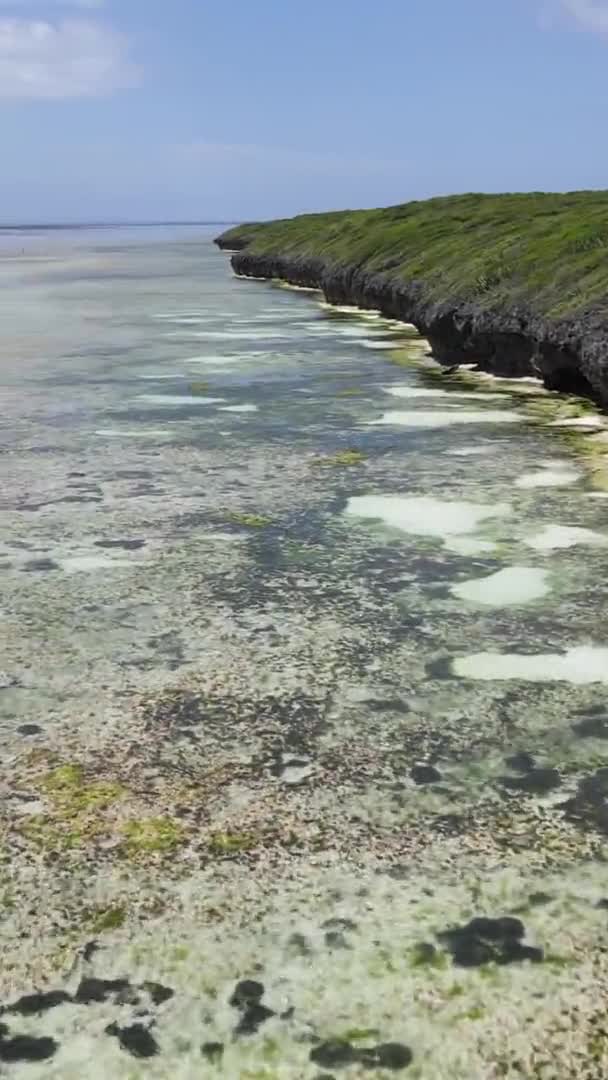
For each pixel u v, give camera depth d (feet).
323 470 48.03
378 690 25.70
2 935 17.24
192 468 48.85
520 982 16.01
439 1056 14.71
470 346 82.17
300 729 23.81
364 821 20.26
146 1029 15.34
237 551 36.37
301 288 189.98
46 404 66.49
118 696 25.46
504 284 84.23
